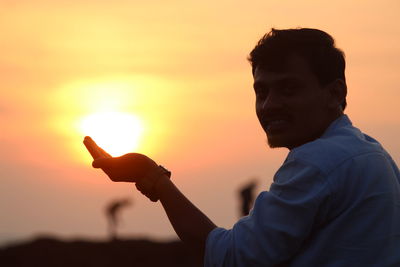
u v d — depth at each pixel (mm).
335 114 5453
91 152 5770
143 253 45438
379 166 5227
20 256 45219
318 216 5070
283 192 5074
